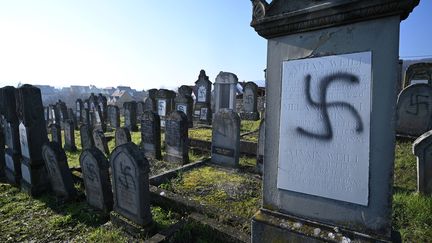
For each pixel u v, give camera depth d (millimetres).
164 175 5922
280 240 2275
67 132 10711
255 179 5816
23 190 5805
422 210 3707
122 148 3865
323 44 2045
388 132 1821
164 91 13672
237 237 3350
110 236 3750
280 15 2156
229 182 5613
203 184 5516
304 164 2205
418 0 1646
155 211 4434
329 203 2100
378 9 1747
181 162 7543
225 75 14391
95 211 4609
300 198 2248
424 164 4352
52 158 5012
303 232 2139
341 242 1962
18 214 4668
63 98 64125
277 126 2344
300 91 2189
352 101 1947
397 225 3543
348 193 2002
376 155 1879
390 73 1786
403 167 5781
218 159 6953
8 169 6441
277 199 2385
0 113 6734
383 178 1861
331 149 2064
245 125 12766
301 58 2162
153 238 3422
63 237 3885
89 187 4762
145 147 8562
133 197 3822
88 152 4621
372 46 1839
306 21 2055
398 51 1750
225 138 6770
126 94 50156
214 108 15773
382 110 1833
